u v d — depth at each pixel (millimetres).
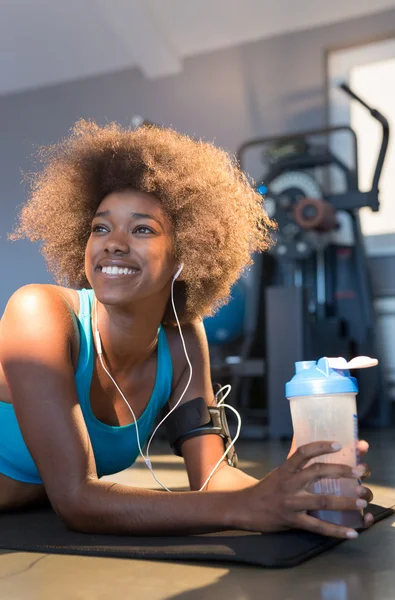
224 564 995
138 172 1313
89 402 1323
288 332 4184
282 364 4180
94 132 1516
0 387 1342
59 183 1496
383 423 5578
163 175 1309
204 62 7117
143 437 1481
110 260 1239
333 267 5734
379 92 6684
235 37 6898
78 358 1294
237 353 5672
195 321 1560
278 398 4176
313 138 6629
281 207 5289
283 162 5500
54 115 7746
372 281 6195
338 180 6629
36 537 1181
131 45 6809
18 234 1554
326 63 6703
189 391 1498
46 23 6703
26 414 1159
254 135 6891
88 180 1452
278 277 5738
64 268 1528
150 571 963
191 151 1438
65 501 1131
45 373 1167
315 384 1060
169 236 1316
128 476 2295
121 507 1104
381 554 1062
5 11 6496
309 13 6539
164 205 1327
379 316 6160
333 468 991
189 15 6562
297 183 5492
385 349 6105
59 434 1144
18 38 6953
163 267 1286
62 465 1138
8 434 1367
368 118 6680
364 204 5199
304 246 5223
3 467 1419
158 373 1443
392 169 6574
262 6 6434
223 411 1513
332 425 1053
